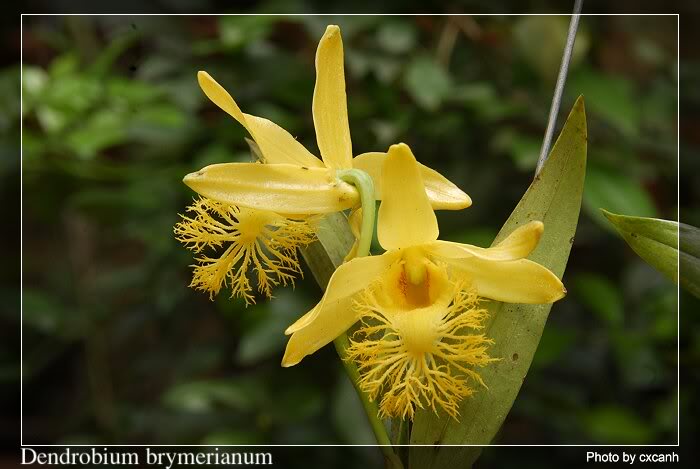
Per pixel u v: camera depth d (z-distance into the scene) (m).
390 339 0.33
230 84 0.59
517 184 0.60
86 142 0.54
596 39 0.62
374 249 0.47
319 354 0.55
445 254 0.32
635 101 0.62
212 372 0.66
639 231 0.33
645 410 0.61
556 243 0.32
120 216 0.62
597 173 0.52
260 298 0.56
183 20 0.64
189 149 0.60
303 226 0.33
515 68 0.56
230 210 0.33
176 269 0.62
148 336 0.76
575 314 0.64
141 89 0.58
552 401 0.56
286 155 0.33
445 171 0.58
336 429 0.52
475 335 0.32
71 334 0.69
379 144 0.57
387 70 0.54
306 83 0.57
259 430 0.55
